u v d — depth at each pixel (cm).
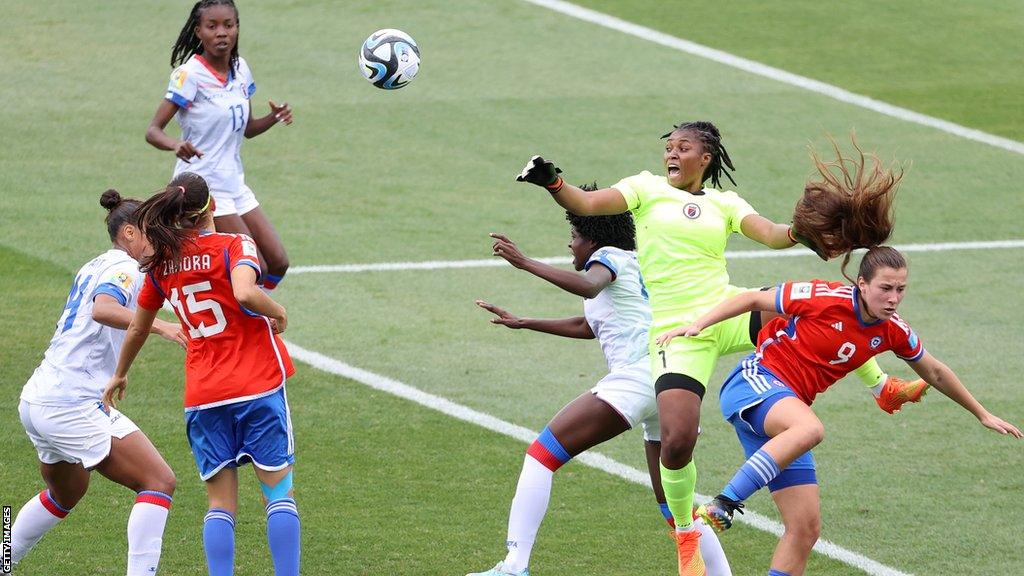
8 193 4612
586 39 6831
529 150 5409
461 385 3381
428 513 2662
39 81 5762
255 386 2161
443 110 5800
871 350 2191
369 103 5822
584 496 2783
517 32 6850
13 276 3906
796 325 2198
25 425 2242
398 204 4800
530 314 3897
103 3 6788
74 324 2244
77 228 4338
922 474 2933
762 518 2722
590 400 2341
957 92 6444
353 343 3628
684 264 2314
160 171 4938
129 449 2241
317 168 5106
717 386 3506
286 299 3928
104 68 5966
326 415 3148
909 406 3356
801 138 5741
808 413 2131
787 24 7275
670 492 2266
